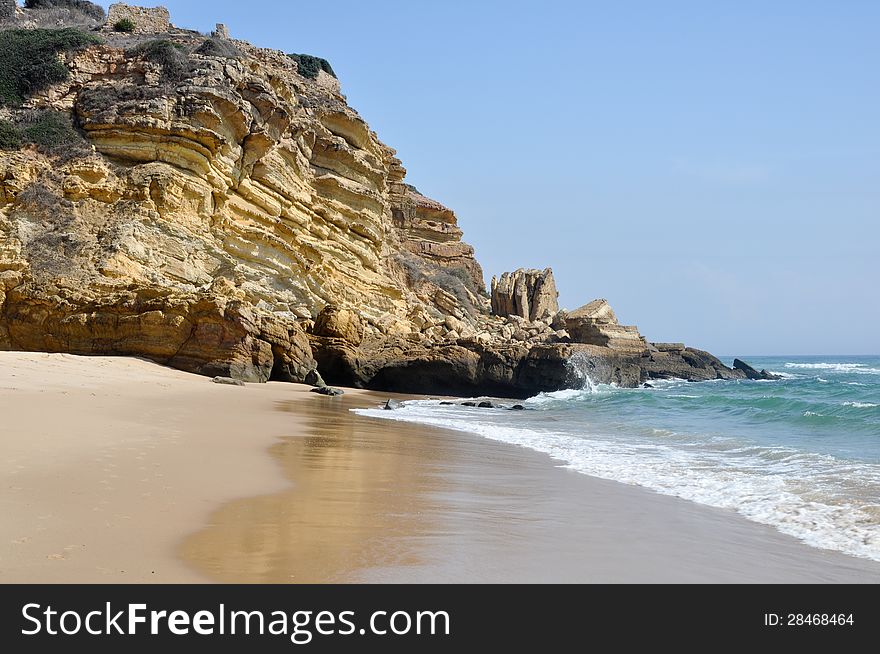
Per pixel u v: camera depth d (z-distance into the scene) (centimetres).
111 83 4069
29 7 6247
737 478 1330
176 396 2317
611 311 6262
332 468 1282
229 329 3316
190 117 3859
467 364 4194
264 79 4550
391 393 3994
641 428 2352
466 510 1005
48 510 803
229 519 852
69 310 3259
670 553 835
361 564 723
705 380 6594
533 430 2256
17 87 4006
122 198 3650
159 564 673
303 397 2983
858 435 2194
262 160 4294
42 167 3631
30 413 1480
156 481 1006
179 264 3600
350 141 5422
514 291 7300
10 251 3328
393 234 6494
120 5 5150
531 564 762
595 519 991
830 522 999
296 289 4281
